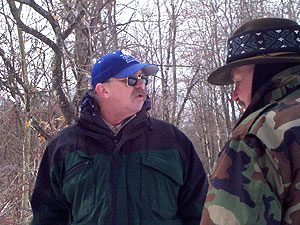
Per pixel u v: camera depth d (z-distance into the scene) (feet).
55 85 13.56
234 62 4.09
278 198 3.30
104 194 5.88
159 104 26.53
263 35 3.99
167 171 6.11
